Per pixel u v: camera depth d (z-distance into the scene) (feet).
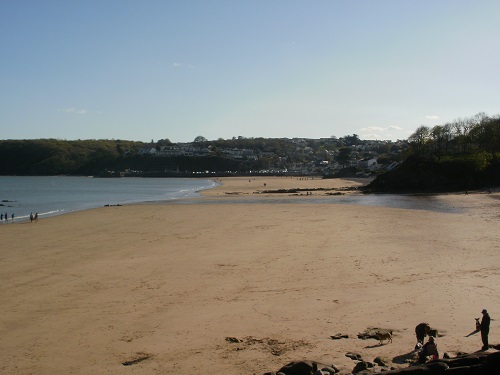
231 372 50.83
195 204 271.28
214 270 99.71
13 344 60.95
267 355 55.11
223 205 259.80
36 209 278.46
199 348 57.98
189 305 75.66
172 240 140.15
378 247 120.57
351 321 65.98
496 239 128.06
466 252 111.45
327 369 48.78
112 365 53.88
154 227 170.91
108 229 168.66
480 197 269.64
